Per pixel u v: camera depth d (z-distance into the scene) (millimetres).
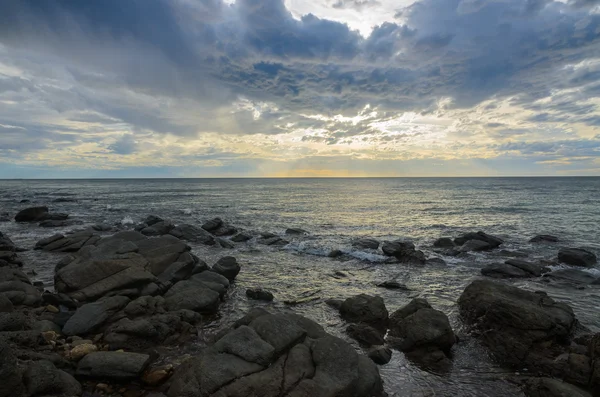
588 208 50594
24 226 34844
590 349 9336
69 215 43875
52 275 17453
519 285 17422
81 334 10492
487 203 59469
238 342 8406
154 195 81562
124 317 11359
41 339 9578
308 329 9789
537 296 12664
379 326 12242
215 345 8453
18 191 94188
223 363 7879
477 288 13539
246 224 37969
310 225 37438
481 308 12508
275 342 8523
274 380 7594
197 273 16172
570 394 7781
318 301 14828
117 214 45281
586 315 13609
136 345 10109
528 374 9578
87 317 10859
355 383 7855
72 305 12219
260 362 7984
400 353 10531
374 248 25906
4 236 26078
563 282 17812
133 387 8188
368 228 35594
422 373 9516
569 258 21797
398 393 8570
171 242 17109
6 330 9828
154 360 9547
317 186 141500
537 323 10500
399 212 48406
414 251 22875
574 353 9539
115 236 18594
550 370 9430
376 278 18453
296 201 67000
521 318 10727
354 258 22812
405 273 19453
